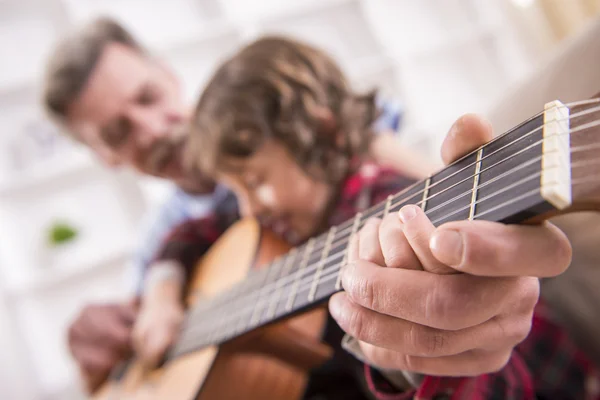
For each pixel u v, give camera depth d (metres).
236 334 0.55
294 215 0.75
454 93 2.34
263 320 0.48
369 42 2.28
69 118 1.20
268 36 0.78
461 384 0.39
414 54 2.24
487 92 2.32
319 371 0.85
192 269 1.01
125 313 1.01
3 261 1.99
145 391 0.82
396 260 0.27
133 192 2.12
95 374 0.96
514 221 0.23
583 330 0.65
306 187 0.73
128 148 1.22
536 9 2.12
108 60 1.14
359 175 0.74
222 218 1.04
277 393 0.67
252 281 0.60
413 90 2.21
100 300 2.07
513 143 0.27
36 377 1.99
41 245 2.04
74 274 2.04
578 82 0.64
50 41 2.08
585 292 0.63
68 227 1.98
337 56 2.27
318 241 0.46
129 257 2.06
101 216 2.10
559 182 0.22
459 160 0.30
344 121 0.75
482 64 2.32
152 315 0.89
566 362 0.60
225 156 0.74
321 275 0.40
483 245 0.22
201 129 0.76
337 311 0.31
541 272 0.23
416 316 0.26
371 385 0.40
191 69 2.16
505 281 0.25
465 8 2.35
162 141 1.18
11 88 2.00
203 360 0.69
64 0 2.00
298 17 2.24
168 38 2.05
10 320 1.97
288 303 0.43
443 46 2.26
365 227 0.31
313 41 2.25
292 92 0.71
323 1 2.21
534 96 0.71
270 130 0.70
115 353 0.96
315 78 0.74
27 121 2.04
